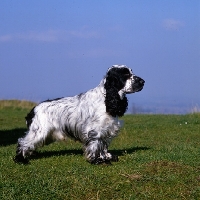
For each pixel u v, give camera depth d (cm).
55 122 341
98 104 333
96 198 273
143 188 285
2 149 402
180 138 479
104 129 332
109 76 332
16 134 534
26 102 1033
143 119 691
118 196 276
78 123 337
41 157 359
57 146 413
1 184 288
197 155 360
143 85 334
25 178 302
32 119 341
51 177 302
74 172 311
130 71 335
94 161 331
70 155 362
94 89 339
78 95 345
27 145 338
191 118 678
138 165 325
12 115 816
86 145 334
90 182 292
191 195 277
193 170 314
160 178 297
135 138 483
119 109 333
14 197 272
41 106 342
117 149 397
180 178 299
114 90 330
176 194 278
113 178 299
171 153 363
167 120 658
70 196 276
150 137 488
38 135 338
